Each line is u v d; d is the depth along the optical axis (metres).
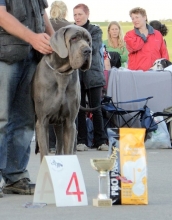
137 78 15.92
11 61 8.34
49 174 7.78
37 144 9.02
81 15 14.69
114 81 15.80
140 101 15.30
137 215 7.07
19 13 8.39
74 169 7.74
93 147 15.54
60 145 8.66
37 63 8.73
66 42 7.96
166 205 7.68
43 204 7.69
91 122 15.73
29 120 8.75
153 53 17.02
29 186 8.76
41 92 8.20
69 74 8.12
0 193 8.52
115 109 15.22
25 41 8.27
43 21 8.76
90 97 14.95
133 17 17.19
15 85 8.55
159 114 15.33
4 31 8.32
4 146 8.50
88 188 9.12
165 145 15.60
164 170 11.33
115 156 7.56
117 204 7.66
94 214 7.13
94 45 14.66
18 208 7.60
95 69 14.71
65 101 8.20
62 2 13.77
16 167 8.79
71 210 7.37
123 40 17.70
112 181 7.63
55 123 8.45
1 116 8.41
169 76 16.03
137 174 7.64
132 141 7.59
